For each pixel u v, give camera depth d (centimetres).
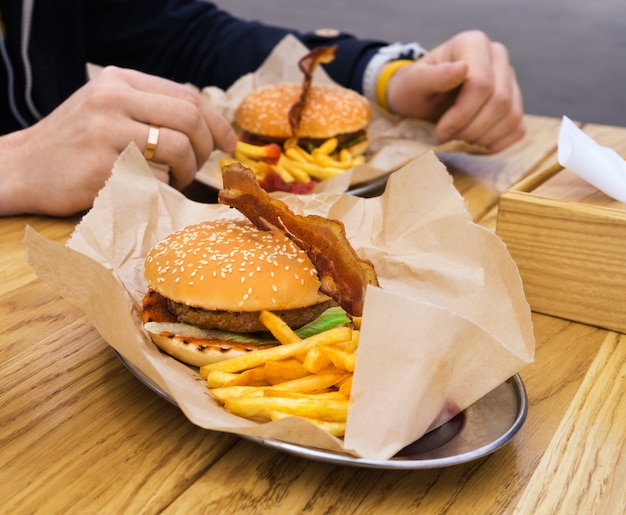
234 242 50
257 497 41
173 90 68
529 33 218
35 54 84
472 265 49
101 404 46
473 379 43
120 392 47
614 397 47
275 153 71
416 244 51
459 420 44
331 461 40
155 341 47
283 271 48
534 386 48
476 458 41
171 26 92
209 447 43
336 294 46
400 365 41
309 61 72
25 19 82
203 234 51
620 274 52
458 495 41
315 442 40
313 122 74
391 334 41
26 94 84
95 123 63
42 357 49
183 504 40
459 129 76
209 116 68
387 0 246
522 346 45
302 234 47
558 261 53
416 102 79
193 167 66
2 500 40
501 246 47
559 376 49
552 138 83
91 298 45
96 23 92
